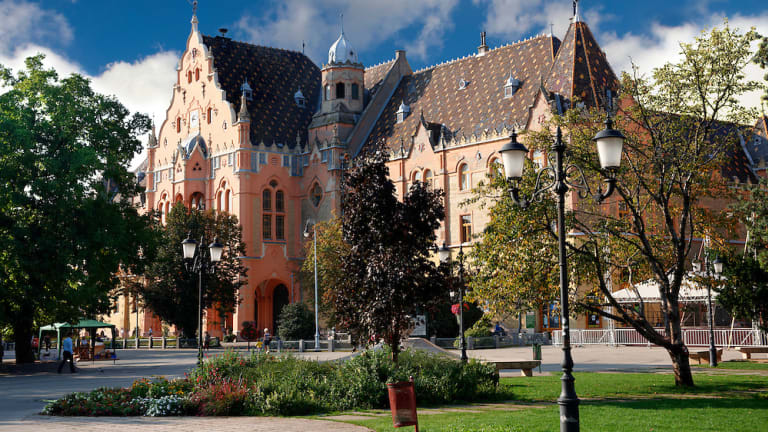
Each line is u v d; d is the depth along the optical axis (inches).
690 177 1126.4
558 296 1157.7
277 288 3563.0
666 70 1130.7
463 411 851.4
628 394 994.7
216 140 3570.4
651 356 1764.3
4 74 1909.4
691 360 1619.1
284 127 3599.9
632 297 2030.0
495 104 2928.2
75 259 1811.0
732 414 753.6
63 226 1814.7
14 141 1755.7
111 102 1994.3
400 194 3154.5
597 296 1254.3
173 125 3838.6
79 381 1476.4
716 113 1131.9
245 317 3324.3
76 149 1844.2
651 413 766.5
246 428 745.6
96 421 826.8
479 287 1201.4
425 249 991.0
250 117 3516.2
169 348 2962.6
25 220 1790.1
